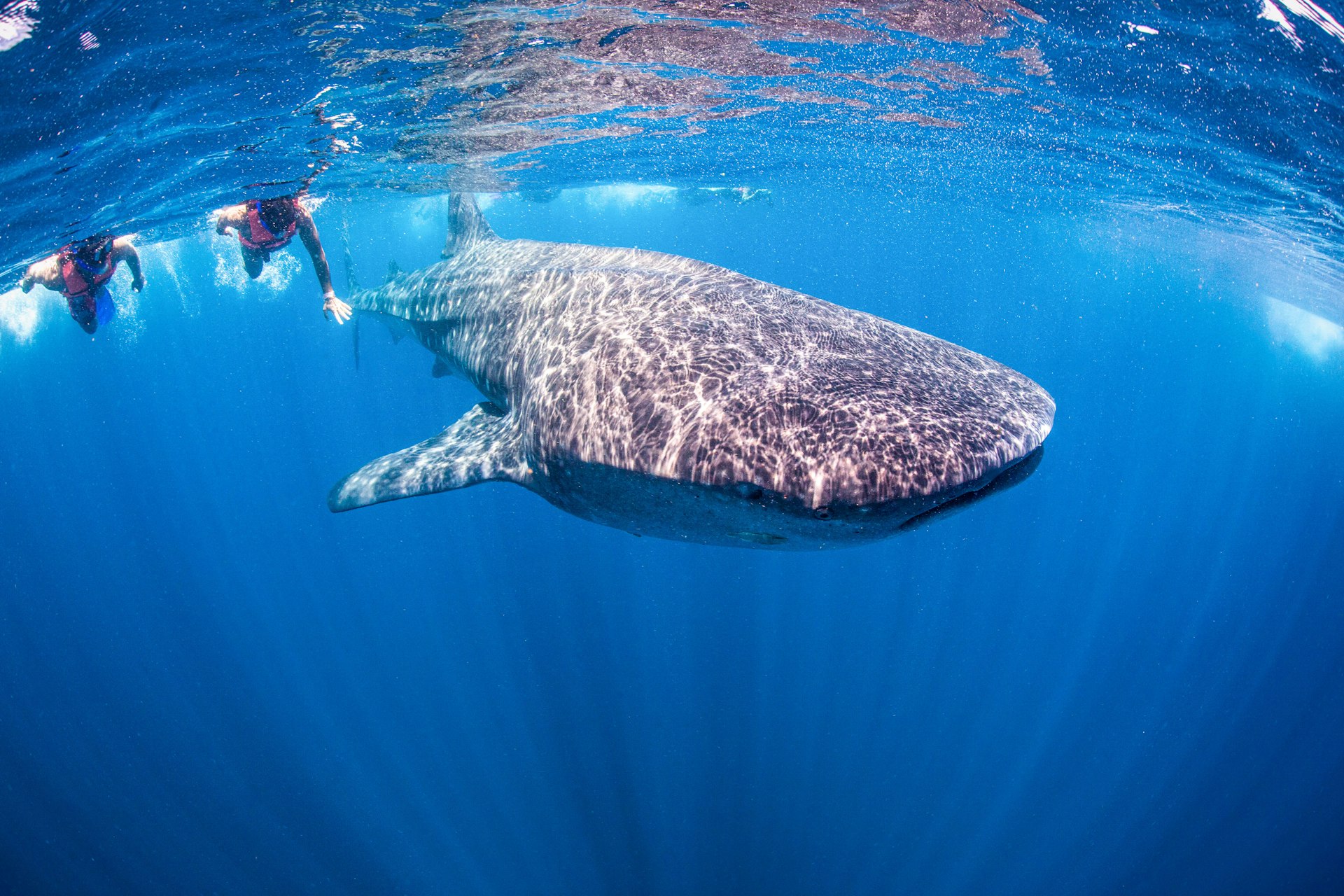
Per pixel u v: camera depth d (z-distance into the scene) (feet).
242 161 27.45
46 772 63.41
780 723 62.64
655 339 9.82
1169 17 18.81
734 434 7.36
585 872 53.83
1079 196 52.31
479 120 28.68
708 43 22.09
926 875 53.98
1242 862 56.85
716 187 66.54
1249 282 80.64
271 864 53.21
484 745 63.93
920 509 6.89
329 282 28.22
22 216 24.98
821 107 31.71
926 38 22.27
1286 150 27.55
